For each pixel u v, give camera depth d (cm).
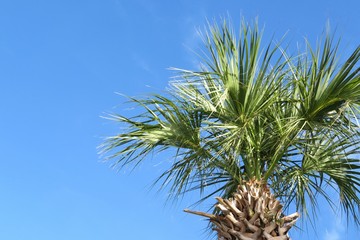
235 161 703
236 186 740
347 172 738
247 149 700
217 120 702
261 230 619
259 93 659
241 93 662
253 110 663
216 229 647
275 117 695
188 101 704
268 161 724
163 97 693
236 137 657
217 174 748
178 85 691
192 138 693
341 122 659
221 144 683
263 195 645
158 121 702
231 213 638
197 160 705
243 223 625
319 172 747
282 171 738
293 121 657
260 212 622
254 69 662
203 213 654
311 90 656
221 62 680
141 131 703
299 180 743
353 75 628
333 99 643
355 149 705
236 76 663
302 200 761
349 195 755
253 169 692
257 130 698
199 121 697
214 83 682
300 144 713
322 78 653
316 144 716
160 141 718
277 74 667
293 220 639
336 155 718
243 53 668
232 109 677
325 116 675
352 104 641
